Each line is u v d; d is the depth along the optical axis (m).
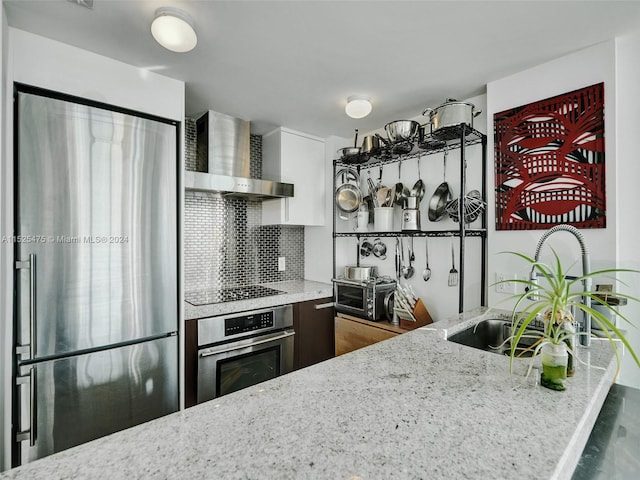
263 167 2.88
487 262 1.94
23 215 1.37
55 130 1.45
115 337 1.60
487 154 1.91
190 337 1.92
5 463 1.31
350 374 0.96
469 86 1.94
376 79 1.87
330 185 2.93
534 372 0.98
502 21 1.35
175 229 1.82
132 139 1.66
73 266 1.49
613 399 1.07
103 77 1.60
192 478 0.54
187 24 1.28
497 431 0.68
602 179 1.49
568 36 1.45
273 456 0.60
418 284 2.41
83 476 0.55
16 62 1.37
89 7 1.25
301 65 1.71
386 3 1.24
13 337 1.35
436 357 1.10
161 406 1.75
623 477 0.73
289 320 2.39
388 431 0.68
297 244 3.17
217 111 2.35
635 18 1.32
